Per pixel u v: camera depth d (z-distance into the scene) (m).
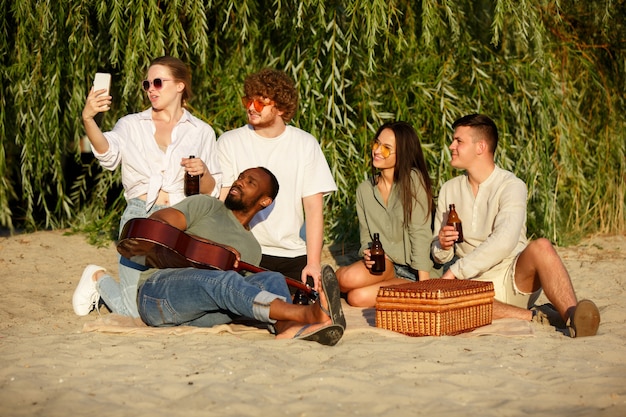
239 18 8.76
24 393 3.96
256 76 5.95
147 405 3.83
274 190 5.41
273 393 3.98
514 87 9.12
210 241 5.23
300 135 6.09
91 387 4.08
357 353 4.72
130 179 5.79
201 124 6.01
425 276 6.24
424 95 8.98
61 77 8.97
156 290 5.20
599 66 9.87
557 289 5.38
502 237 5.67
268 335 5.21
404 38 9.04
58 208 9.29
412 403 3.87
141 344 4.89
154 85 5.80
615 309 6.07
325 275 4.77
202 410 3.75
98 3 8.27
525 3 8.61
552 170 9.34
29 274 7.54
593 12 9.82
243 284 5.00
